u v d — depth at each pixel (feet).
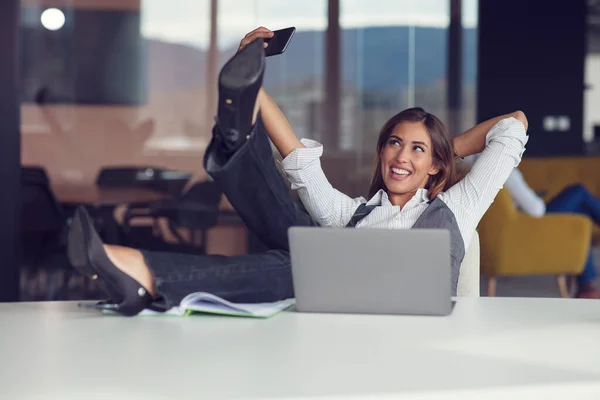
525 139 9.07
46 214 17.99
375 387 4.45
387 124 9.45
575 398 4.51
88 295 18.06
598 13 32.19
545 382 4.55
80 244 6.29
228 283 6.73
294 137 8.82
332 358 5.07
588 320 6.25
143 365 4.92
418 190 9.17
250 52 6.64
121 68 18.40
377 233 6.39
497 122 9.25
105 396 4.32
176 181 18.79
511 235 19.86
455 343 5.48
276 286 7.00
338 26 21.12
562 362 4.98
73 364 4.94
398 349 5.31
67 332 5.86
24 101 17.87
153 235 18.65
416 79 22.18
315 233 6.48
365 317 6.41
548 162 30.48
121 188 18.48
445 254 6.30
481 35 29.55
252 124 7.07
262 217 7.76
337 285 6.52
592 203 23.12
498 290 23.07
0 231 17.57
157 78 18.65
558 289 22.99
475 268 9.59
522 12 30.27
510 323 6.15
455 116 22.76
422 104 22.38
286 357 5.10
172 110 18.74
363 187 21.48
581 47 31.24
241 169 7.25
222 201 18.95
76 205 18.20
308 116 21.18
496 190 8.91
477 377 4.64
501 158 8.88
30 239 17.83
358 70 21.45
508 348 5.33
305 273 6.56
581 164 30.48
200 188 18.88
